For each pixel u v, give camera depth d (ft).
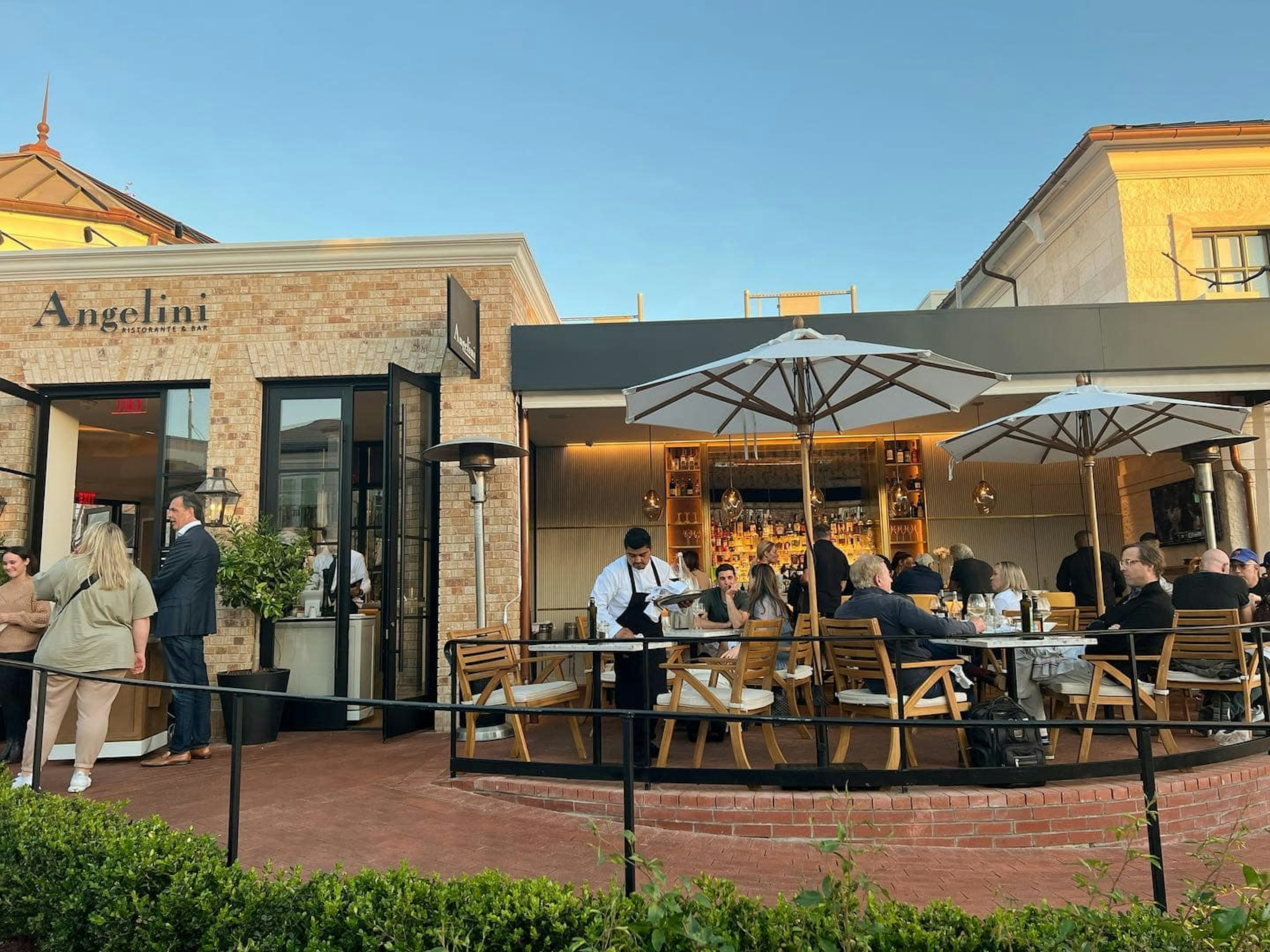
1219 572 20.65
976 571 26.78
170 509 21.15
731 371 19.44
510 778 17.54
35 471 27.94
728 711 16.53
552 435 38.75
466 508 26.76
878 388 18.71
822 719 8.46
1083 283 37.96
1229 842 7.77
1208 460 29.86
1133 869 13.53
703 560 40.06
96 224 47.91
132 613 18.10
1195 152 34.94
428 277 27.68
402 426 25.64
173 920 9.01
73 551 29.17
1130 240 34.78
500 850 13.79
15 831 10.56
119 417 34.63
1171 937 6.72
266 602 24.62
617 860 8.07
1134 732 17.62
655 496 38.04
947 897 12.00
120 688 19.12
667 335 27.55
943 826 14.71
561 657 21.63
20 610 21.13
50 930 9.65
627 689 20.04
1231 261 35.14
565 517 40.70
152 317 27.78
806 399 19.90
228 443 27.07
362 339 27.45
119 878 9.38
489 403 27.04
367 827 15.06
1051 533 40.11
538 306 33.32
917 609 17.31
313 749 22.59
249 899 8.86
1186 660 18.02
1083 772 15.29
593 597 20.45
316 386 27.96
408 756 21.33
